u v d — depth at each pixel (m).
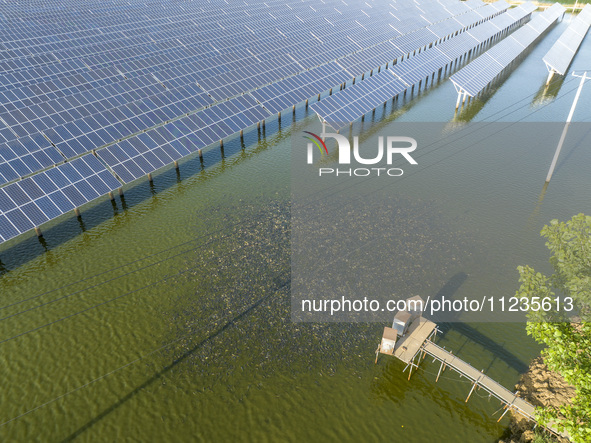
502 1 130.88
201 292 28.89
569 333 16.62
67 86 50.34
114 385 23.00
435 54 76.38
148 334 25.86
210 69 59.00
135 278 29.97
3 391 22.55
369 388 23.25
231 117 48.94
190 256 32.16
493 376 23.69
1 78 49.56
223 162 46.09
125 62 59.56
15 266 30.94
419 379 23.81
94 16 77.62
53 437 20.67
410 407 22.36
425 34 89.44
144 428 21.09
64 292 28.78
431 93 68.25
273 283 29.81
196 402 22.27
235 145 49.97
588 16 113.94
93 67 57.38
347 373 23.98
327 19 92.00
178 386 23.02
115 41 66.88
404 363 24.69
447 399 22.80
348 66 68.31
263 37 76.38
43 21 70.38
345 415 21.89
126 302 28.05
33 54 58.31
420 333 24.94
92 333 25.84
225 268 31.02
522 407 21.23
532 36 92.31
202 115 47.22
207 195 39.97
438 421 21.73
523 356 24.88
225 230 35.09
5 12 72.69
